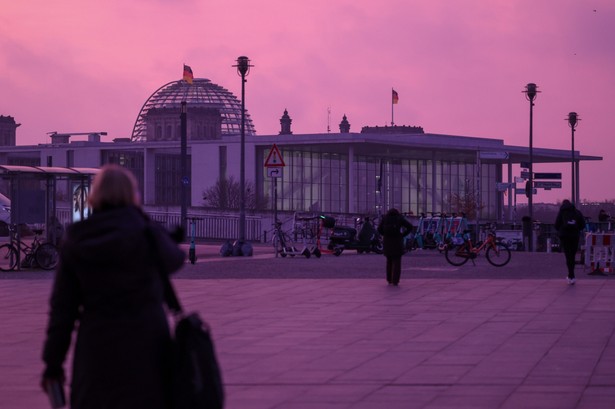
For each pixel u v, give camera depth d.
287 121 195.12
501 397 10.36
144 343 6.03
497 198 151.38
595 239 29.12
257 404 10.20
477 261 37.47
